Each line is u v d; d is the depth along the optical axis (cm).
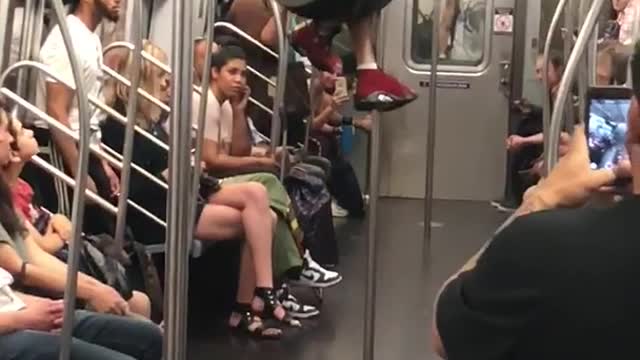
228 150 486
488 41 765
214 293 465
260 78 537
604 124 213
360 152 764
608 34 318
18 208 327
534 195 171
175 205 208
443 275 540
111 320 308
